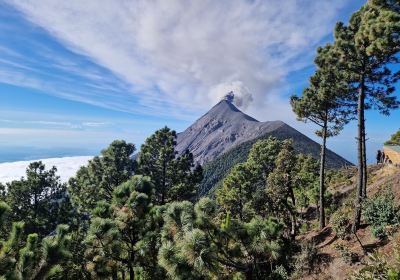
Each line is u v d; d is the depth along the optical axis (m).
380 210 15.92
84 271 10.49
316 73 26.44
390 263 8.90
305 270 16.58
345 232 18.89
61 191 37.50
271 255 10.55
